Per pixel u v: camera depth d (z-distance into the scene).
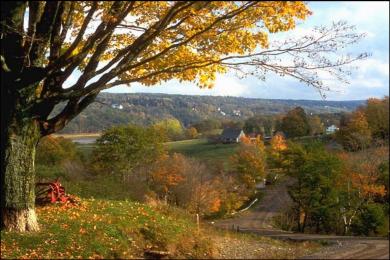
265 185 77.12
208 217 54.31
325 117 114.00
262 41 11.80
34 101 10.45
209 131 121.12
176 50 11.92
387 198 48.41
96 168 50.31
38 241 10.30
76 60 10.16
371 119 77.56
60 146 62.69
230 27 11.16
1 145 10.84
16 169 10.91
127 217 13.74
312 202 43.03
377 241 17.45
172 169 50.72
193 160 58.06
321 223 46.69
